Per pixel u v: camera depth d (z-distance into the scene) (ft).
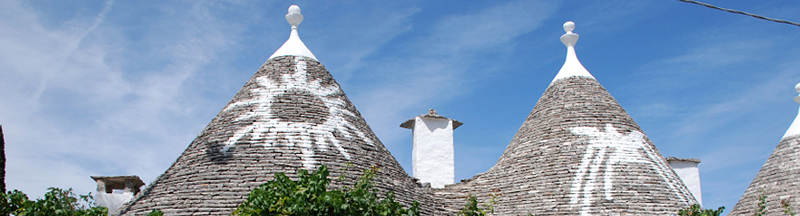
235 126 69.21
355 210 49.01
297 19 81.10
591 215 69.00
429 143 90.89
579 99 80.07
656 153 77.51
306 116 70.03
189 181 64.28
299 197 48.37
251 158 65.57
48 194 57.47
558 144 76.13
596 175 72.43
